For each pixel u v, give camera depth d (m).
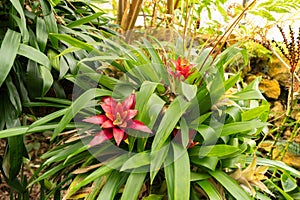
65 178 0.75
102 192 0.60
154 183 0.69
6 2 0.81
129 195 0.58
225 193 0.69
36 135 1.47
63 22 0.85
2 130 0.68
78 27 0.87
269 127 1.32
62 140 0.76
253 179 0.67
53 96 0.83
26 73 0.76
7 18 0.82
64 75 0.76
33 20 0.82
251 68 1.43
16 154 0.72
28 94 0.78
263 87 1.38
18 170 0.73
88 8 1.04
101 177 0.65
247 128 0.65
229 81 0.68
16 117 0.75
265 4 1.07
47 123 0.71
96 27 0.99
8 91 0.76
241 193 0.61
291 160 1.19
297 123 0.92
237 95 0.73
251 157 0.78
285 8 1.11
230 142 0.70
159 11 1.19
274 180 0.93
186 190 0.57
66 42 0.78
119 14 1.12
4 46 0.69
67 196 0.61
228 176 0.64
